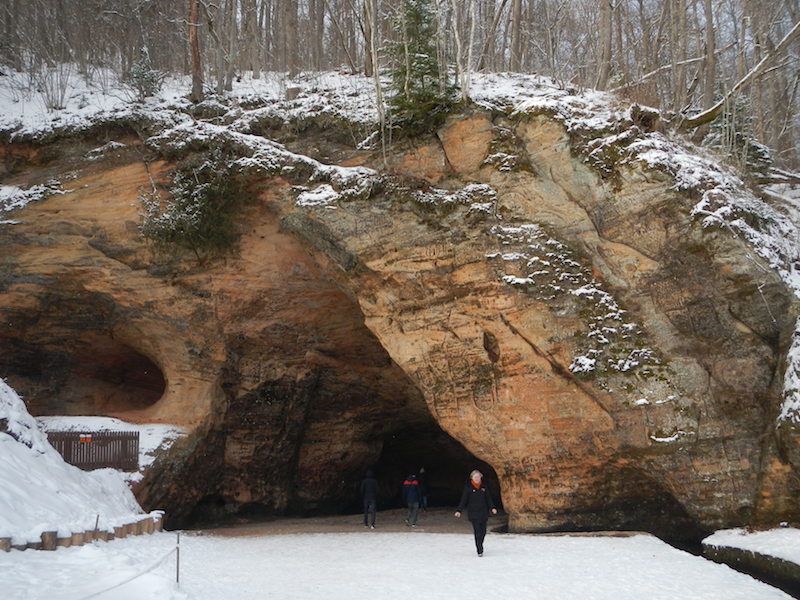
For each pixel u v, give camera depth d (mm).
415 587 9641
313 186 18906
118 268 20531
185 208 19781
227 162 19562
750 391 14180
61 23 26766
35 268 20422
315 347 21953
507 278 16703
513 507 16922
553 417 16234
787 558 10750
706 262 15039
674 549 12898
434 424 25266
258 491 22281
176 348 20906
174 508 19844
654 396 15023
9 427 14414
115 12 26219
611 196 16172
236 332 21000
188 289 20609
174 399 20766
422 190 17938
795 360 13445
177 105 21141
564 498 16203
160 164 20219
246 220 20109
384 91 19219
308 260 20312
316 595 8977
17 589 7184
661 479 14953
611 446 15547
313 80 22469
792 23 25250
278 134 20156
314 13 26875
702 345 14906
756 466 13836
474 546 14016
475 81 19547
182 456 19656
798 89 28953
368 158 18938
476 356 17203
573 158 16703
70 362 21906
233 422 21562
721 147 19609
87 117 20797
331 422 23609
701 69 22422
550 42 23078
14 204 20312
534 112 17156
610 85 21000
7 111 21859
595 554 12539
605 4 21406
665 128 17719
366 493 19281
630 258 15945
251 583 9820
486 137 17750
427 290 17688
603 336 15805
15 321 20578
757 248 14789
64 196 20422
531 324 16453
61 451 17734
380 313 18406
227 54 25062
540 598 8953
